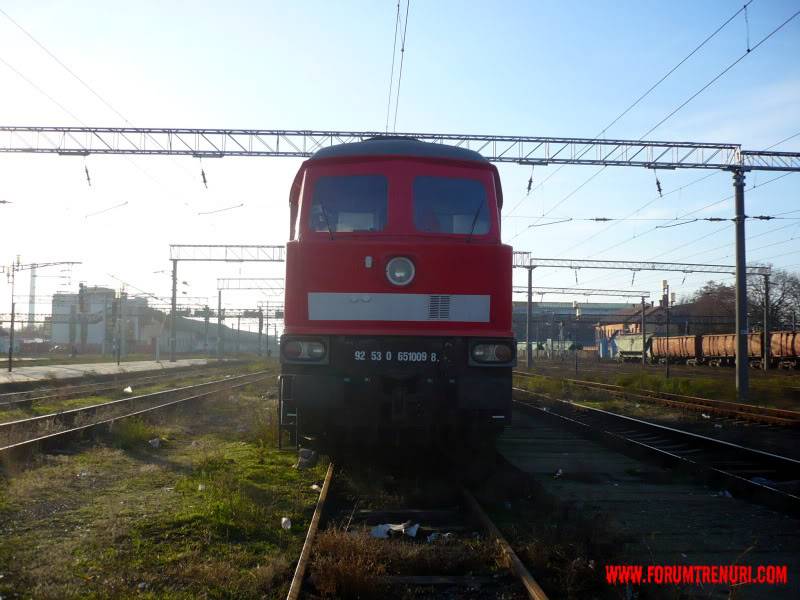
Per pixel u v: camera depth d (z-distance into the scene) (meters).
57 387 28.19
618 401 21.53
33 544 5.84
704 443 11.71
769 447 12.49
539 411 16.53
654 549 6.01
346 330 7.75
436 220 8.34
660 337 64.19
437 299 7.81
